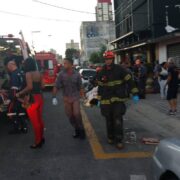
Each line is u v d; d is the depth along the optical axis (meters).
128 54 39.44
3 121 13.02
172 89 13.48
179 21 29.47
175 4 29.62
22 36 14.80
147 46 31.14
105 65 9.09
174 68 13.51
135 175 6.99
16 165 7.81
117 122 8.91
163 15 29.80
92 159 8.09
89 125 12.12
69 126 12.08
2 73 12.52
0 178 7.02
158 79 21.30
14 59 13.72
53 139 10.12
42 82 9.39
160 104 16.73
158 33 29.92
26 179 6.93
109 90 9.04
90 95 10.88
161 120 12.83
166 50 27.44
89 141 9.76
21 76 11.00
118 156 8.27
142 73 18.98
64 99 9.95
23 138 10.40
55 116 14.52
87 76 25.48
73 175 7.08
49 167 7.61
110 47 58.97
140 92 18.84
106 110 9.15
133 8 36.00
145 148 8.91
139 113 14.66
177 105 15.74
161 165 4.84
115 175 7.02
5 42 14.66
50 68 29.66
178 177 4.39
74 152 8.70
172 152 4.66
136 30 33.56
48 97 23.20
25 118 11.17
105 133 10.79
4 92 11.12
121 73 9.00
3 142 9.95
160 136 10.30
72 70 9.80
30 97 9.05
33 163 7.92
